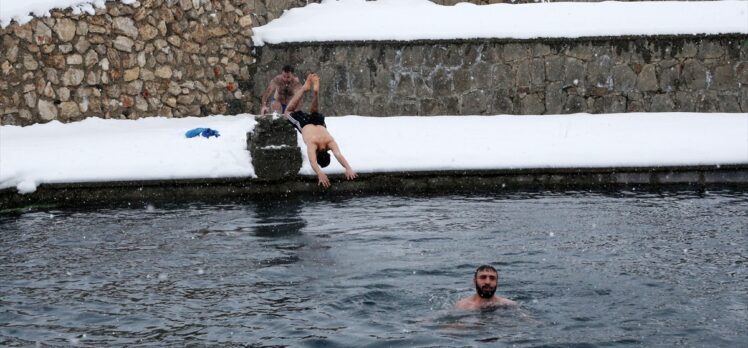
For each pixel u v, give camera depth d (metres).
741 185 17.20
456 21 22.56
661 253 12.31
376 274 11.43
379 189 16.92
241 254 12.48
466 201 15.86
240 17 22.72
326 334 9.33
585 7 23.06
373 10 23.91
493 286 10.09
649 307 10.07
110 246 12.99
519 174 17.23
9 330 9.54
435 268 11.66
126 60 20.94
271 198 16.39
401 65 22.03
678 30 21.89
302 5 24.41
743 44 21.81
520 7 23.30
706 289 10.72
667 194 16.36
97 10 20.50
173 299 10.56
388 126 20.47
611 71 21.91
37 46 19.73
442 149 18.08
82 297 10.66
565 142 18.66
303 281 11.20
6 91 19.36
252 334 9.37
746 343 8.95
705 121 20.86
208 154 17.00
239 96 22.78
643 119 21.17
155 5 21.30
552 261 11.95
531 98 21.97
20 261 12.23
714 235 13.27
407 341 9.05
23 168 16.03
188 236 13.54
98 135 19.22
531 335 9.17
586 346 8.87
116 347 9.02
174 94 21.69
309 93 22.38
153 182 16.30
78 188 16.02
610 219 14.35
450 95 22.02
